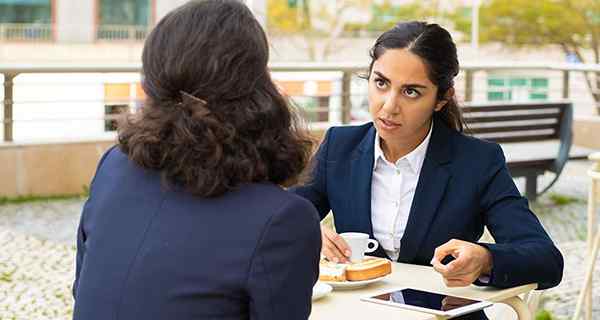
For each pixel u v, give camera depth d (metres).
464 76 9.92
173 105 1.96
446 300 2.69
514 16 22.62
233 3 2.01
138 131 1.97
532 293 3.22
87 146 8.58
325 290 2.73
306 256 1.96
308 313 1.99
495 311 3.38
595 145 10.70
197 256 1.93
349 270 2.85
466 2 26.61
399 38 2.98
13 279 6.04
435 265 2.76
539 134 8.47
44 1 29.44
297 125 2.04
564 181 9.76
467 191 3.08
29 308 5.50
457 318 2.97
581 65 9.42
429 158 3.11
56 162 8.48
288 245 1.94
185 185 1.99
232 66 1.94
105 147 8.66
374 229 3.18
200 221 1.95
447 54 2.99
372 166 3.19
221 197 1.97
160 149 1.96
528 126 8.43
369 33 27.27
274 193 1.98
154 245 1.96
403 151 3.12
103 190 2.10
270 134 1.98
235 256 1.92
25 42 29.14
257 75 1.97
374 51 3.04
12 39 29.11
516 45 23.16
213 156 1.91
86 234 2.12
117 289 1.97
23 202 8.26
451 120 3.17
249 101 1.96
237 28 1.96
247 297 1.93
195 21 1.97
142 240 1.98
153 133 1.95
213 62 1.93
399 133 3.03
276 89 2.01
